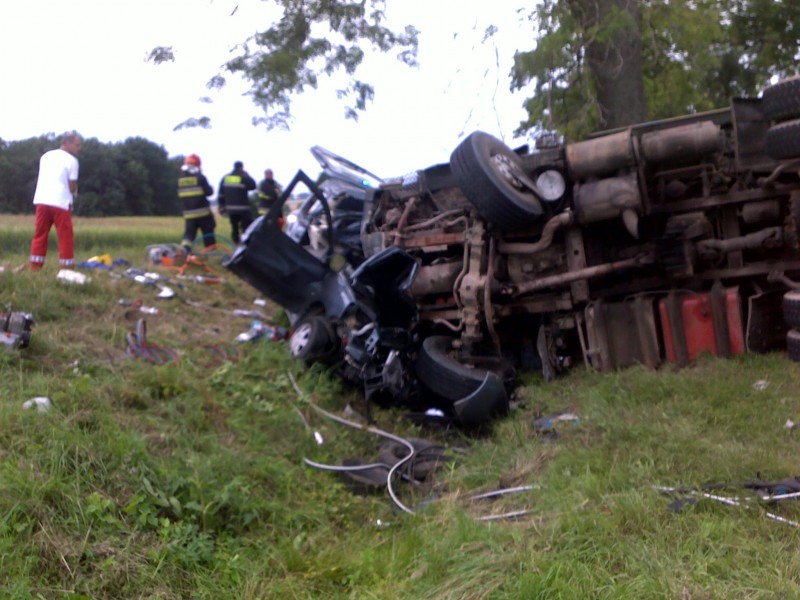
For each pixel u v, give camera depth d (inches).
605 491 195.8
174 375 264.2
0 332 260.4
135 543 169.3
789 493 183.8
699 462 206.2
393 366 305.4
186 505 187.0
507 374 321.7
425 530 195.8
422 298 346.9
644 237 329.7
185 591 162.6
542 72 494.0
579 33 484.1
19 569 150.2
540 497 202.4
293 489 224.2
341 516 217.6
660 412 249.1
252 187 642.2
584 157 308.8
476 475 235.5
